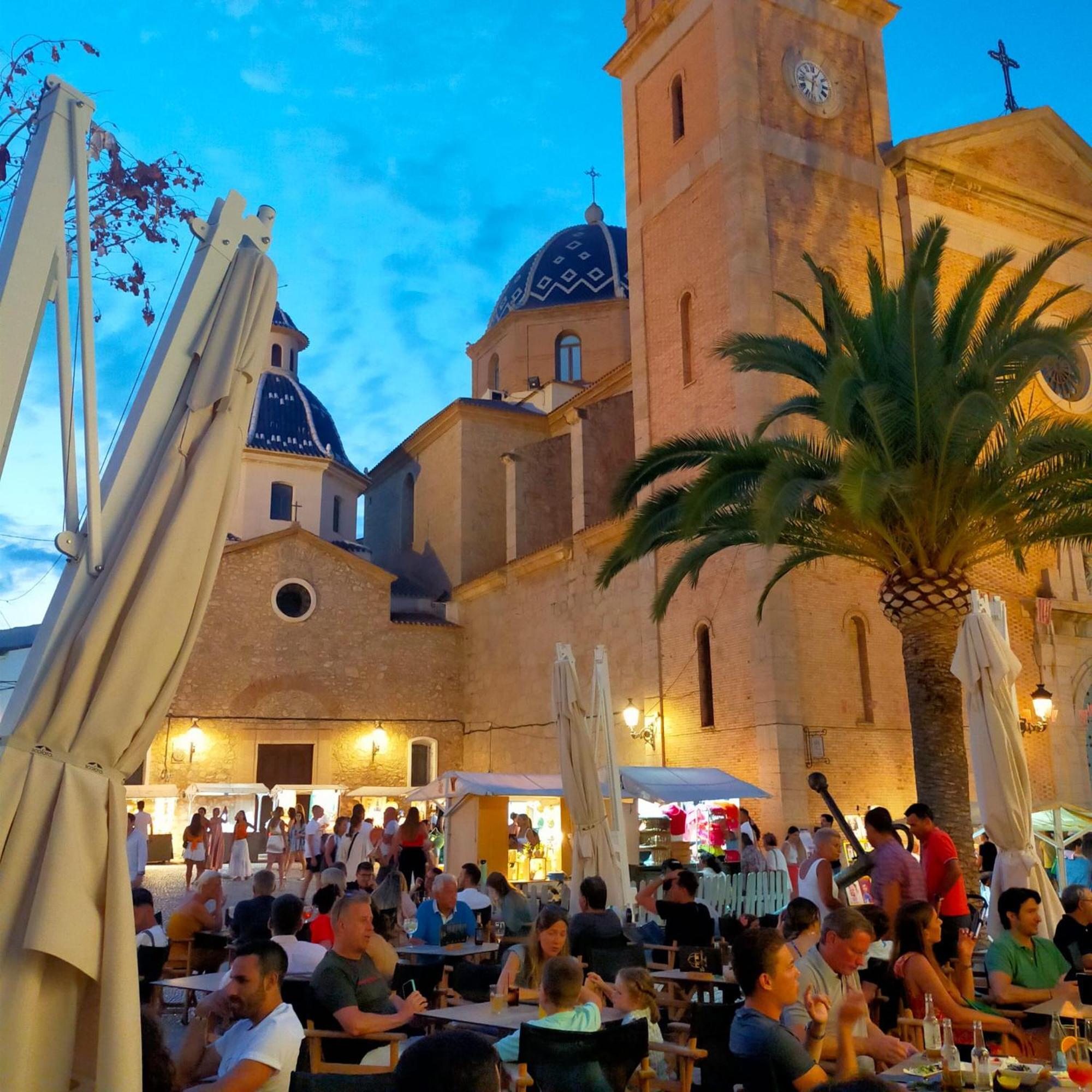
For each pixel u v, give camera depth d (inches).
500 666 1472.7
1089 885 465.1
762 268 1059.3
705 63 1162.0
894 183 1178.0
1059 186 1315.2
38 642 144.1
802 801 930.7
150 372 161.2
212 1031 311.7
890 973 303.4
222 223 172.9
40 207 152.6
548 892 764.6
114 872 138.9
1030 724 1063.0
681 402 1133.7
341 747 1459.2
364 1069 253.9
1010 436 575.5
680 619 1090.7
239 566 1449.3
